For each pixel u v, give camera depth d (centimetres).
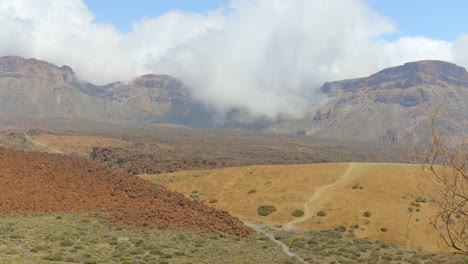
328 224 6050
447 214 883
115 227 3988
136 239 3675
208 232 4622
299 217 6444
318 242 5041
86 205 4459
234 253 3838
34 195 4334
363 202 6475
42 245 2992
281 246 4659
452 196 827
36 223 3606
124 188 5269
